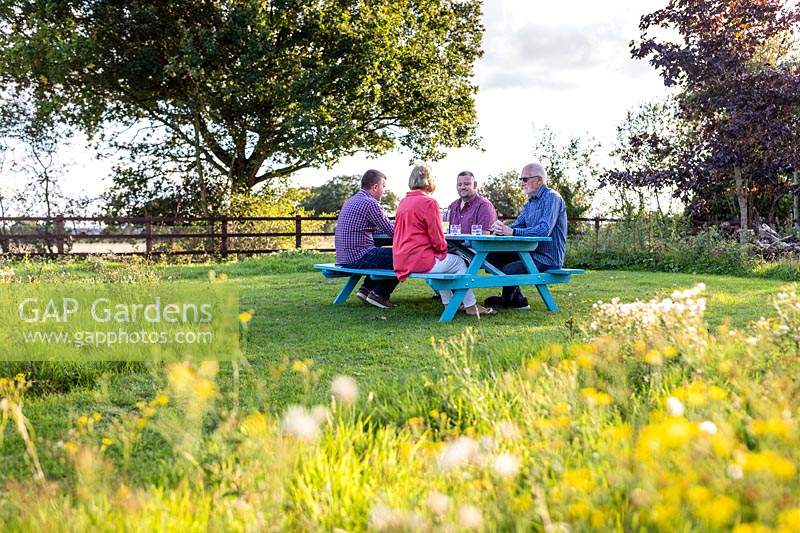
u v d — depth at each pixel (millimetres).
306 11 20516
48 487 2307
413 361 4508
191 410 2635
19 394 3740
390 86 21188
